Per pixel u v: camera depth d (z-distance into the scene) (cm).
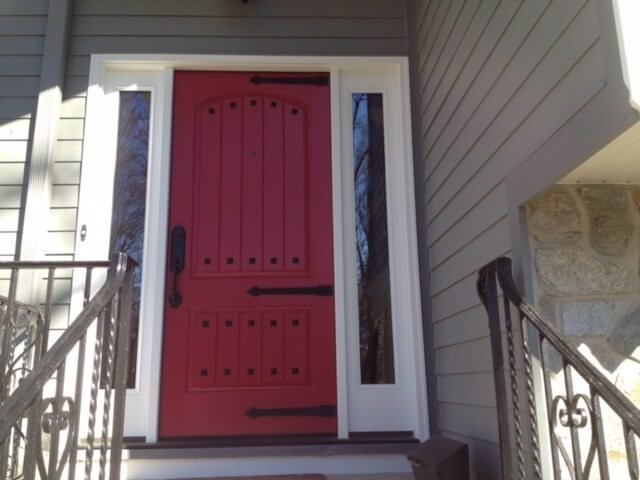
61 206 319
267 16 347
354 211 334
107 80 341
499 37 218
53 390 285
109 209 325
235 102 344
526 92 194
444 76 292
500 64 217
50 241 314
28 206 310
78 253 312
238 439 297
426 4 332
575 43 162
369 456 290
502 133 213
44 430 149
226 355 313
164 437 301
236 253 325
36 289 306
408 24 348
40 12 339
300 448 289
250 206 331
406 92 342
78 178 322
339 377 311
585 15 158
